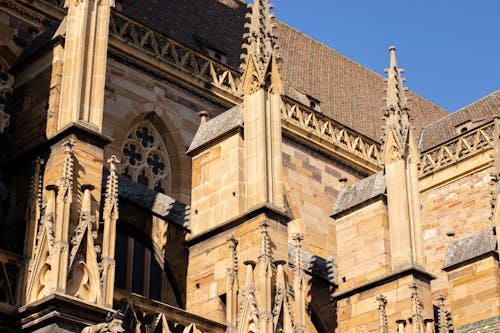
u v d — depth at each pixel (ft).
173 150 203.82
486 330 166.09
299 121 235.20
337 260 182.50
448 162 243.40
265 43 158.40
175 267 156.04
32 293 117.70
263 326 134.31
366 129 271.49
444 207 241.14
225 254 146.92
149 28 206.28
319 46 295.89
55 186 123.34
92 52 136.15
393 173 177.99
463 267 189.26
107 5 140.67
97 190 127.24
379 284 171.32
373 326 169.48
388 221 177.37
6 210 133.08
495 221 183.83
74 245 120.47
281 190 149.48
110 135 192.85
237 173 151.43
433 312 170.71
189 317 133.69
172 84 207.92
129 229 156.66
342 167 241.76
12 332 117.60
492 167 233.14
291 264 172.45
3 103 181.16
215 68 219.41
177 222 157.07
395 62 187.11
